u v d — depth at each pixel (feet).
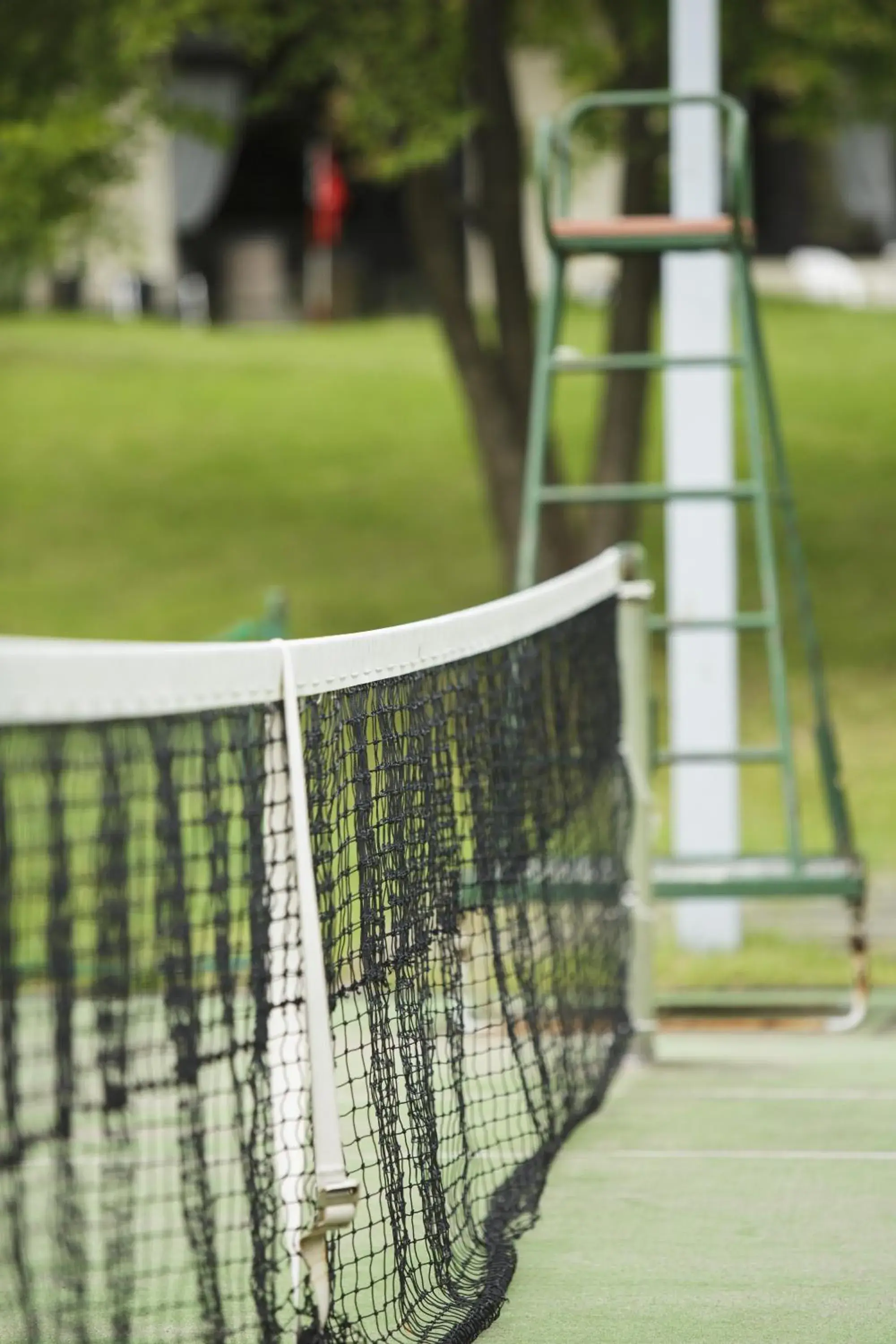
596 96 73.92
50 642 23.68
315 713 30.99
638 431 136.36
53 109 129.80
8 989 22.08
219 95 217.36
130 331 289.12
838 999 74.59
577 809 57.47
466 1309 34.73
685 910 82.84
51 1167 39.22
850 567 178.60
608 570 62.34
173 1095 47.03
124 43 128.57
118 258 166.91
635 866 61.98
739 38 129.08
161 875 25.82
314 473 211.82
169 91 172.96
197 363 258.98
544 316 73.61
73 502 202.80
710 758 69.36
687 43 81.15
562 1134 48.75
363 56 128.06
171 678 25.93
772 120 151.74
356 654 33.86
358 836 32.78
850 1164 48.39
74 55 133.59
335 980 31.71
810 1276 38.65
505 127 137.28
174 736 26.50
